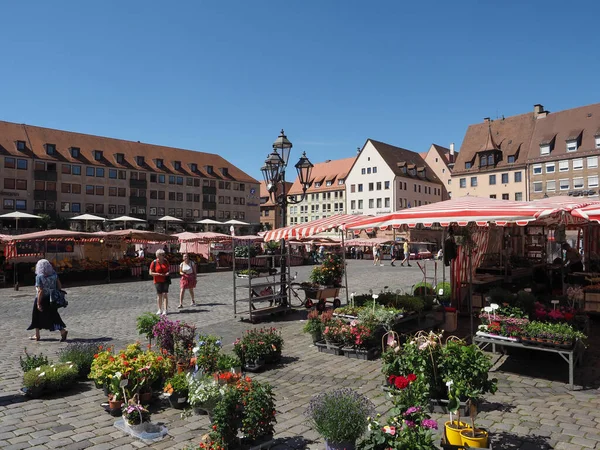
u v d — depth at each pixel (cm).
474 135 7425
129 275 2680
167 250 3697
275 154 1348
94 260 2672
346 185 8919
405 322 1007
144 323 766
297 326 1158
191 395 543
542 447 475
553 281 1538
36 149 6650
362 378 732
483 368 504
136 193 7631
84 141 7331
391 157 8619
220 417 469
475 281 1241
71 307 1543
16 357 883
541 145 6512
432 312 1038
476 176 7131
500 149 6988
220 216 8775
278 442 504
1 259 2462
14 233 5859
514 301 926
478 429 457
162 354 702
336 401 473
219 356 685
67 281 2425
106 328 1173
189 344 728
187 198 8306
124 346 973
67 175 6869
